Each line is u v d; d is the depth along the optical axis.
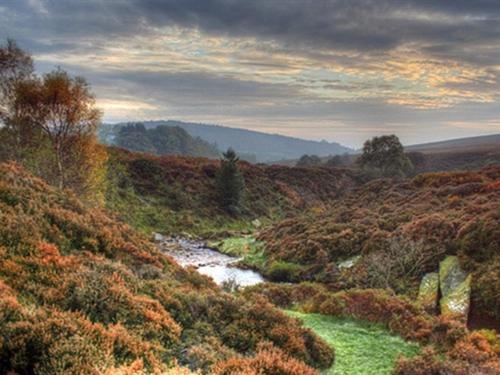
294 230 42.75
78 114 32.28
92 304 9.42
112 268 12.44
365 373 10.79
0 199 14.78
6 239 11.86
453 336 12.52
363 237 33.03
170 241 48.56
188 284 15.72
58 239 13.86
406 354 12.13
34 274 10.37
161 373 7.11
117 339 7.94
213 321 11.55
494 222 25.03
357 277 27.33
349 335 13.60
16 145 34.75
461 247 25.36
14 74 33.94
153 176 65.00
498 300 19.19
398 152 102.94
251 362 8.22
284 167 94.38
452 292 21.44
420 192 46.19
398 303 15.31
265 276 34.28
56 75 31.17
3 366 6.49
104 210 32.50
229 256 42.72
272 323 11.90
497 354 11.88
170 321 10.07
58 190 19.42
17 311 7.62
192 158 83.69
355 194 58.38
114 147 73.75
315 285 20.20
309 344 11.52
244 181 72.19
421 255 26.34
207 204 63.88
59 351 6.68
